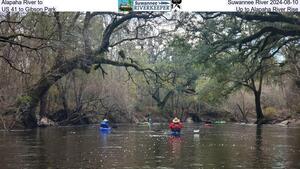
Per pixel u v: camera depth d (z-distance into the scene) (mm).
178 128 43344
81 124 65312
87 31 53062
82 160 22641
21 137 37406
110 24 54656
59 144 31344
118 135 42656
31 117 50750
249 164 21422
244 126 68812
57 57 50250
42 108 56719
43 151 26594
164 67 82812
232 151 27281
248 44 46281
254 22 44750
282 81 79312
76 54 51031
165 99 99000
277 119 80500
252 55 52000
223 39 44750
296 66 61344
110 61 56500
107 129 49312
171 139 37781
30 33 45844
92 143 32781
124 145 31406
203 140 36781
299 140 36375
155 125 70812
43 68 50219
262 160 22844
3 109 48469
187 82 90250
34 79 50688
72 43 49719
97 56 54344
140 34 61938
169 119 99750
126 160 22766
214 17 43562
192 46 46562
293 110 79938
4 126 47656
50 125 57031
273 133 47031
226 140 36656
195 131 48406
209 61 47719
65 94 61531
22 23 44719
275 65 61938
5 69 47812
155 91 96750
